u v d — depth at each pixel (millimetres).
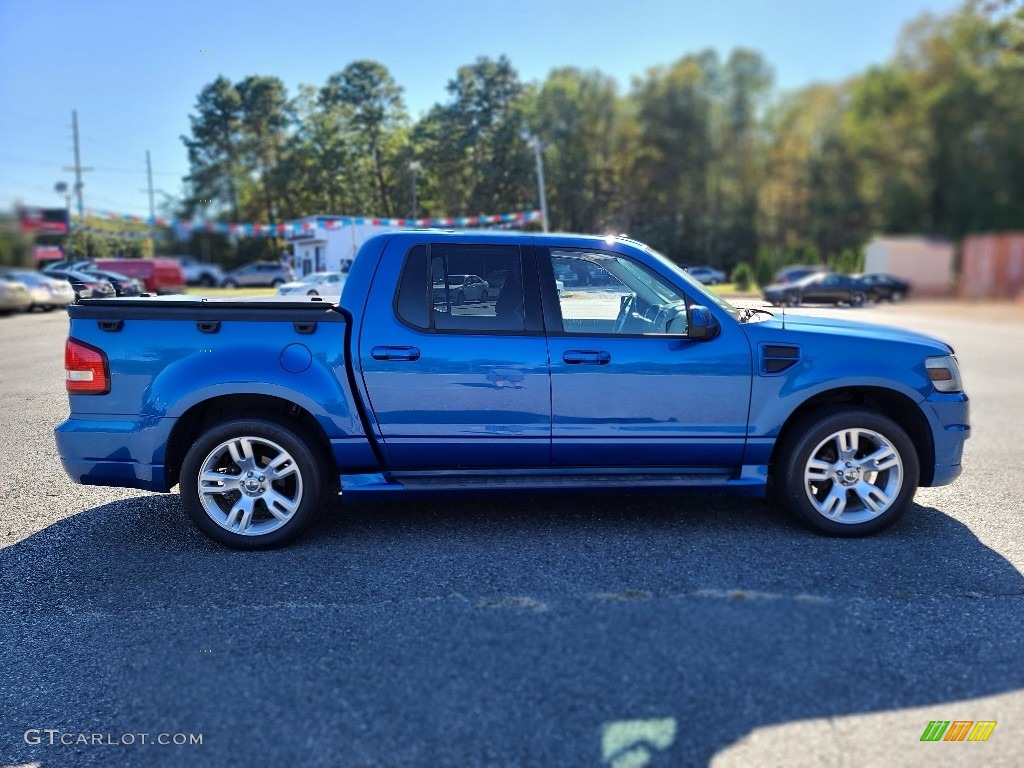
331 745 2211
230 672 2633
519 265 3920
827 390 3963
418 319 3848
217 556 3766
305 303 3809
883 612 3051
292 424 3854
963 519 4289
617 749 2174
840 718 2326
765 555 3701
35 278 20484
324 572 3533
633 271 3971
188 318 3770
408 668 2629
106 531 4168
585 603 3141
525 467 3963
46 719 2385
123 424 3764
